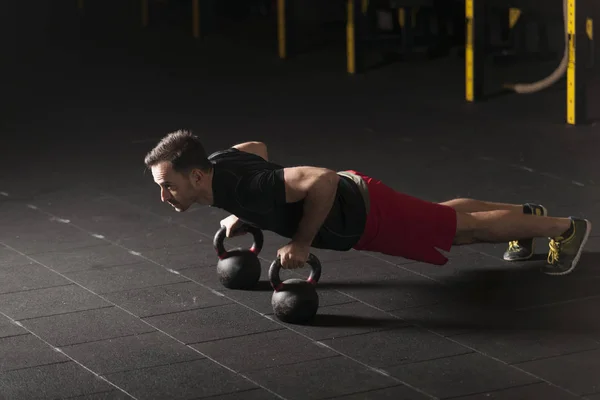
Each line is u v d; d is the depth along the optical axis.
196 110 8.65
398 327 4.00
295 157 6.94
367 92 9.18
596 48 9.56
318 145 7.27
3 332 4.00
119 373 3.61
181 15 14.52
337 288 4.46
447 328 3.98
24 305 4.30
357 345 3.83
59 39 13.00
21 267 4.79
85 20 14.45
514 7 9.34
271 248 5.06
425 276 4.58
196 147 3.77
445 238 4.15
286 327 4.02
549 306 4.18
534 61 10.15
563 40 10.24
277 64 10.73
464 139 7.33
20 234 5.32
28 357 3.76
